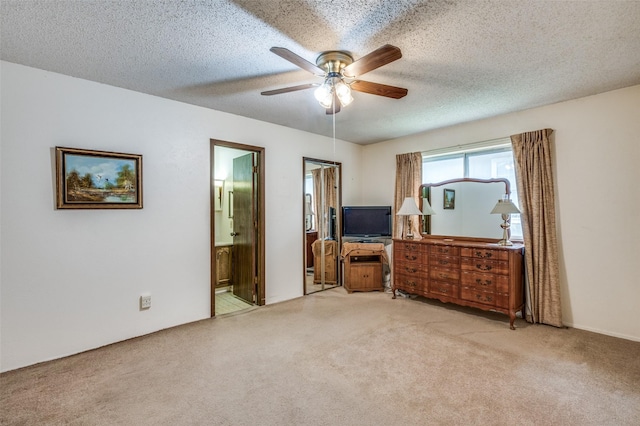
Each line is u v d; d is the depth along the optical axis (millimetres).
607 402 1918
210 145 3441
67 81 2566
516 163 3451
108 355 2549
